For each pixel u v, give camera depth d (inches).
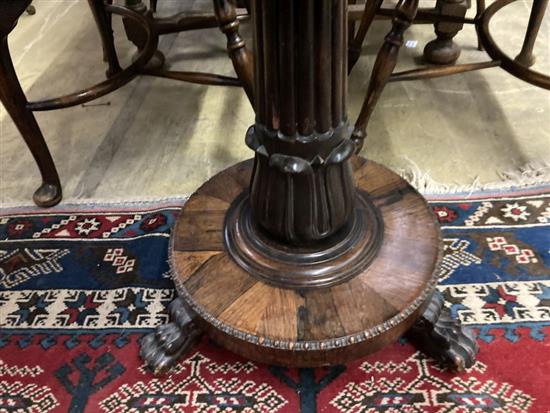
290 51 20.8
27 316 33.7
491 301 32.5
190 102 54.0
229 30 31.4
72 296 34.7
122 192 43.3
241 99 54.1
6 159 47.9
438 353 28.9
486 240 36.2
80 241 38.4
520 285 33.2
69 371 30.5
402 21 32.4
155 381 29.8
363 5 52.8
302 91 21.9
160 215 40.0
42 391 29.7
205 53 62.3
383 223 29.9
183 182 44.0
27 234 39.3
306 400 28.4
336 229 27.3
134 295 34.5
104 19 49.7
